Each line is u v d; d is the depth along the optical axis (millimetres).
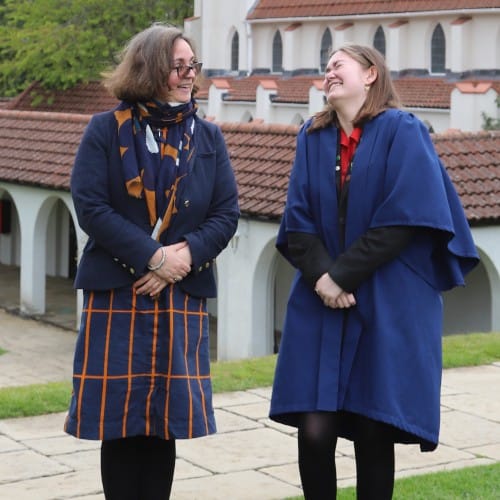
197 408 7078
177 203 7164
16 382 22969
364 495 7207
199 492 8797
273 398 7262
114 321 7113
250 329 23297
